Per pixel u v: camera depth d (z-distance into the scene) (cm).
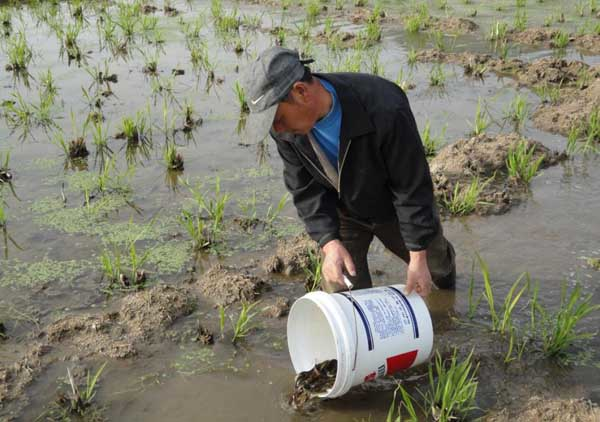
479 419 309
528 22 995
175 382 339
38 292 414
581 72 748
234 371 346
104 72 827
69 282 424
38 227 488
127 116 688
